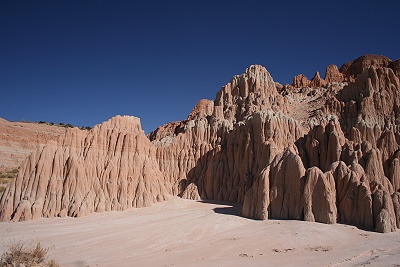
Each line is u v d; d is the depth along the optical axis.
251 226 40.69
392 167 48.44
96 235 37.88
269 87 85.25
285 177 45.28
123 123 65.38
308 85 107.44
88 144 57.03
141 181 58.12
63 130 119.12
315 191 41.81
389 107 60.22
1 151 91.25
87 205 50.34
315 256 29.11
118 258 29.80
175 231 39.09
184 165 73.06
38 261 25.42
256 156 61.41
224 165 67.31
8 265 23.61
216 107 80.12
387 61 109.69
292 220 41.78
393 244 31.73
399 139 53.78
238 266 26.47
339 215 41.53
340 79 110.44
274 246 32.44
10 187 49.41
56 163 52.00
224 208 54.56
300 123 67.00
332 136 51.38
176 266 26.81
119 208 53.41
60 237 37.00
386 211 37.69
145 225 42.72
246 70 87.81
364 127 56.47
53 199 49.25
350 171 43.00
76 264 27.62
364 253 29.41
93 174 54.81
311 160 53.97
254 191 46.75
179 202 59.81
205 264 27.30
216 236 37.03
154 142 84.06
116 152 58.72
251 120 64.81
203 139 75.56
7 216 46.69
